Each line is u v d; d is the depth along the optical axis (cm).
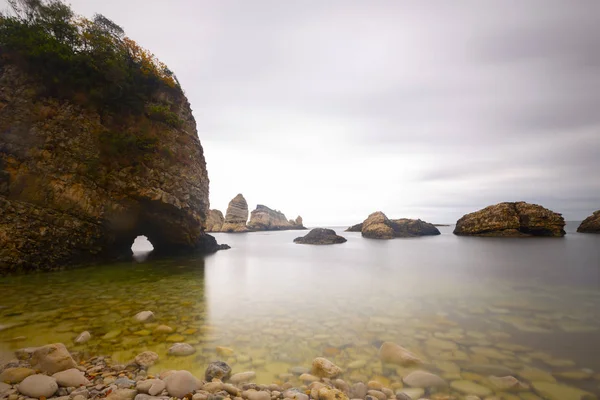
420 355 616
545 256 2305
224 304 1045
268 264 2173
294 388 477
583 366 562
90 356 612
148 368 557
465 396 465
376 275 1659
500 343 678
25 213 1767
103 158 2145
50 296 1161
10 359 584
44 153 1906
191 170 2741
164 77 2595
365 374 539
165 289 1302
